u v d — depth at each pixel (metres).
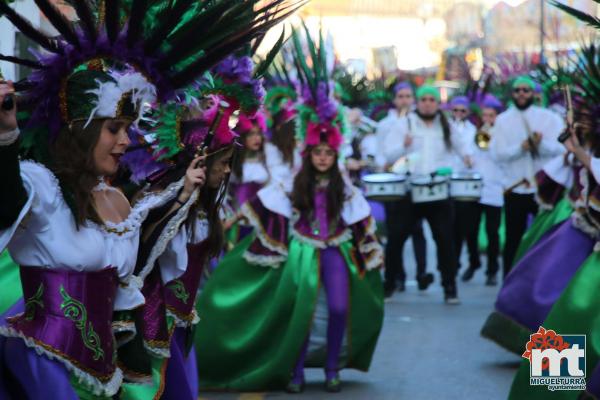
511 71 18.42
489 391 7.98
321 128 8.02
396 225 12.80
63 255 4.23
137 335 4.78
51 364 4.20
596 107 8.49
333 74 8.41
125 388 5.09
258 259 8.10
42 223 4.20
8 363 4.24
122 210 4.63
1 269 6.03
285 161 11.80
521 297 8.66
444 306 12.41
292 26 8.34
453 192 13.39
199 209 5.69
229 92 5.55
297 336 7.90
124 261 4.48
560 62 10.99
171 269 5.32
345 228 8.13
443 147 13.18
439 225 12.52
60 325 4.22
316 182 8.12
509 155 13.37
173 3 4.68
